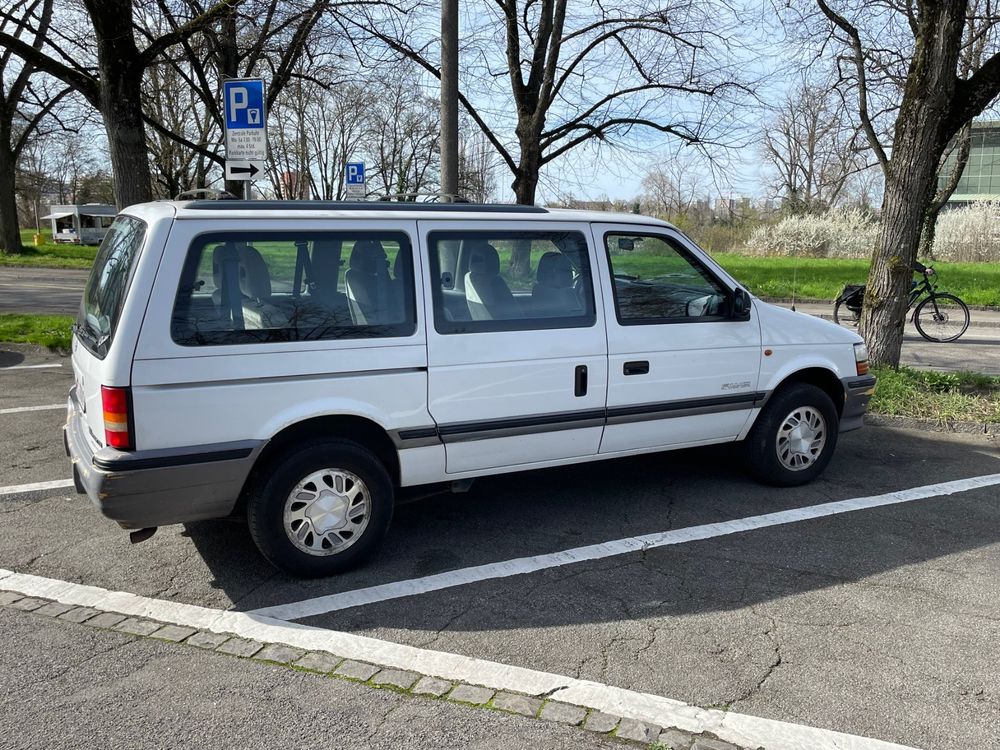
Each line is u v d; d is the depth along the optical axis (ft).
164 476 12.00
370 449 14.20
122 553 14.51
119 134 32.09
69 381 28.45
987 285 69.82
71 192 236.02
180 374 12.01
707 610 12.59
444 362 13.98
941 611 12.62
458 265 14.38
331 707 9.99
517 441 14.98
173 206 12.68
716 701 10.19
